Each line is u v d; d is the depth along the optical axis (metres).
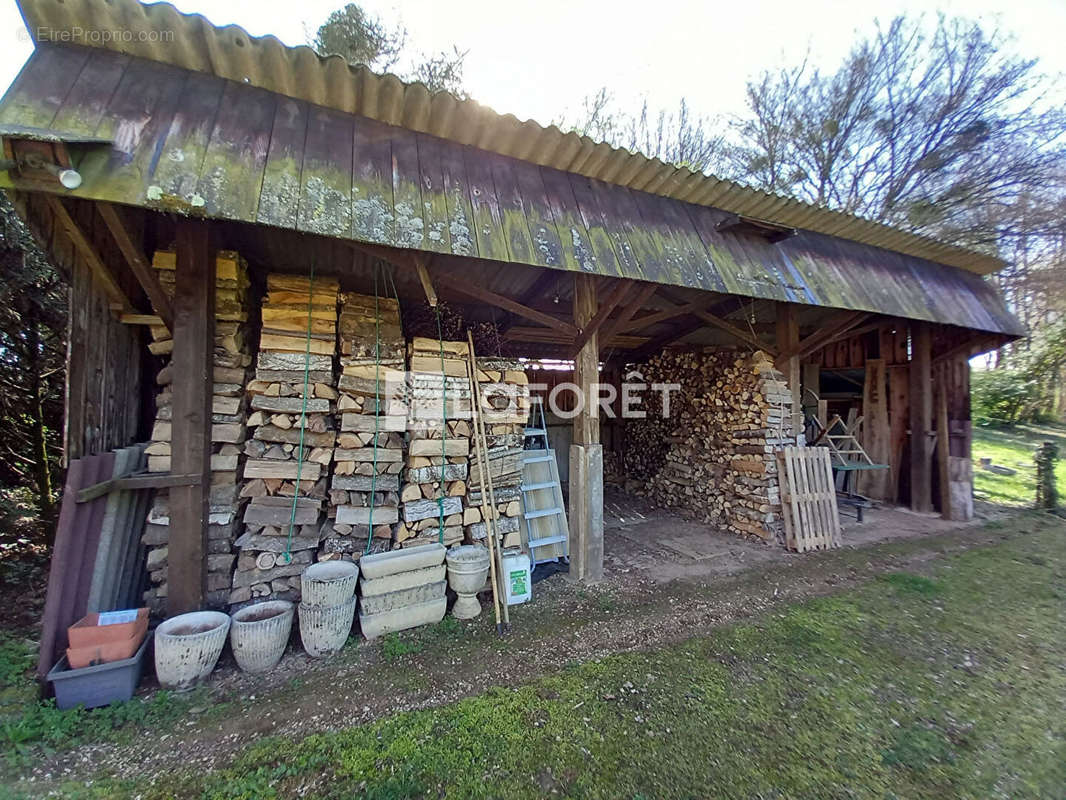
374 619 2.85
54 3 2.14
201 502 2.64
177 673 2.27
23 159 1.86
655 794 1.76
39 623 2.95
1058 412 11.62
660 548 4.81
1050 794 1.83
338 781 1.78
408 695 2.33
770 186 11.94
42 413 4.45
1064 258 9.62
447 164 3.05
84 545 2.42
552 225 3.21
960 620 3.30
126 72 2.37
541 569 4.14
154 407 3.43
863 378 7.20
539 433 4.79
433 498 3.38
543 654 2.74
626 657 2.72
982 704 2.39
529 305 5.21
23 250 3.60
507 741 2.02
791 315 5.17
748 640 2.95
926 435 6.27
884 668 2.69
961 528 5.68
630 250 3.43
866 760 1.98
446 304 4.73
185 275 2.61
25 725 1.93
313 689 2.36
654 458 6.82
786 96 11.67
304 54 2.47
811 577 4.06
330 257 3.61
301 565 2.98
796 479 4.91
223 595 2.80
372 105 2.83
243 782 1.76
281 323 3.07
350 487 3.10
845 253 4.96
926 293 5.27
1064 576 4.18
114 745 1.92
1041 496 6.80
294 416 3.05
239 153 2.39
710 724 2.17
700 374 5.96
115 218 2.19
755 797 1.76
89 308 2.59
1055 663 2.79
